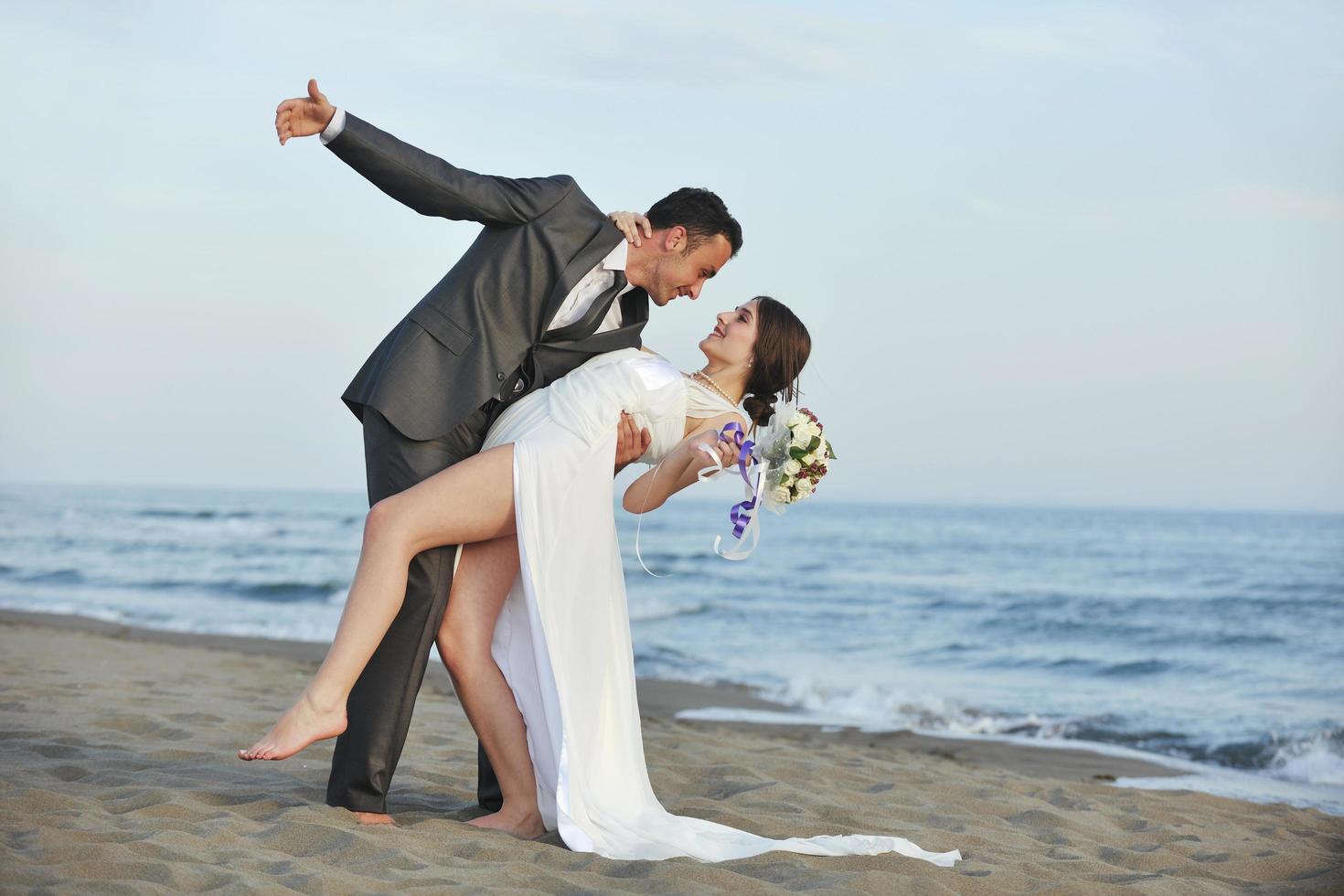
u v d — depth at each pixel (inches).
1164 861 157.8
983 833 168.6
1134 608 856.3
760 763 221.8
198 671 341.4
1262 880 154.3
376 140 131.2
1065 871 143.5
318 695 127.9
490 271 138.2
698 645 640.4
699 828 139.2
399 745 138.3
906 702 410.9
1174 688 497.0
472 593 141.2
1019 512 3673.7
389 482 136.8
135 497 2972.4
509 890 108.8
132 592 797.9
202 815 133.3
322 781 162.6
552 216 140.0
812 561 1348.4
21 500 2464.3
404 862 117.1
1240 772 304.5
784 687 442.9
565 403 139.9
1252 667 568.7
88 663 337.4
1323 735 347.9
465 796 166.4
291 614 666.2
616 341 146.8
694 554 1380.4
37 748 173.5
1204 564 1334.9
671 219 146.3
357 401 141.2
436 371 135.8
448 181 134.3
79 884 100.3
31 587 813.2
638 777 141.6
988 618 798.5
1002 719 384.5
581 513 137.7
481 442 143.9
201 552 1176.8
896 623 773.9
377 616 130.6
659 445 145.3
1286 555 1481.3
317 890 104.3
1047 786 226.2
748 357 151.6
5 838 114.0
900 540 1772.9
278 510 2117.4
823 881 121.8
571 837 129.1
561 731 133.1
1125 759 310.3
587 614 138.1
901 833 161.5
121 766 165.8
